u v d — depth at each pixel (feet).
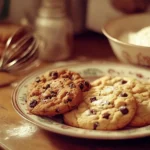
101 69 2.80
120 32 3.01
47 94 2.40
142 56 2.73
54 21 3.05
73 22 3.39
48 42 3.07
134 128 2.32
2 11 3.46
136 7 3.20
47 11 3.06
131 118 2.30
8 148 2.31
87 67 2.81
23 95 2.54
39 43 3.05
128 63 2.86
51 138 2.37
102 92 2.43
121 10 3.24
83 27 3.45
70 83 2.45
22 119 2.51
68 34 3.10
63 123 2.37
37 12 3.30
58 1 3.05
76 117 2.34
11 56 2.94
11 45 3.03
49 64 3.06
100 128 2.27
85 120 2.30
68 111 2.37
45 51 3.08
